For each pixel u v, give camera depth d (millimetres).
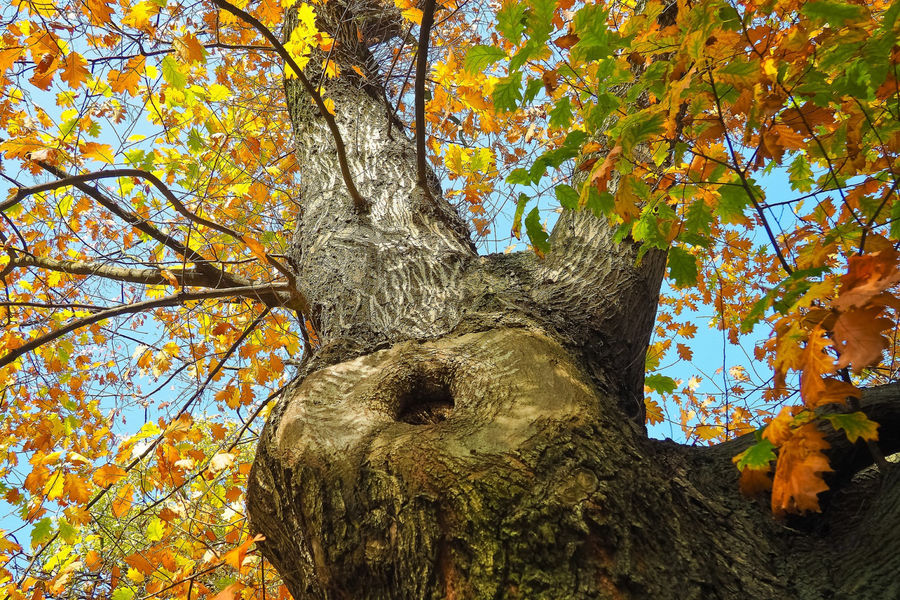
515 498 1516
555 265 2527
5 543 3061
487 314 2205
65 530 2885
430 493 1560
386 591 1561
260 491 1899
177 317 4023
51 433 4277
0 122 3410
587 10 1449
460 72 3090
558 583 1399
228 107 4145
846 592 1453
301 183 3631
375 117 3842
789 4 1487
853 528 1676
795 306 1251
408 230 2852
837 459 1775
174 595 2885
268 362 3992
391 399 1923
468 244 2973
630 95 1606
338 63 3963
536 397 1768
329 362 2154
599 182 1573
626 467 1626
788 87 1475
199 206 3479
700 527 1597
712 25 1351
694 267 1859
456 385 1905
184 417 2795
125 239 4367
